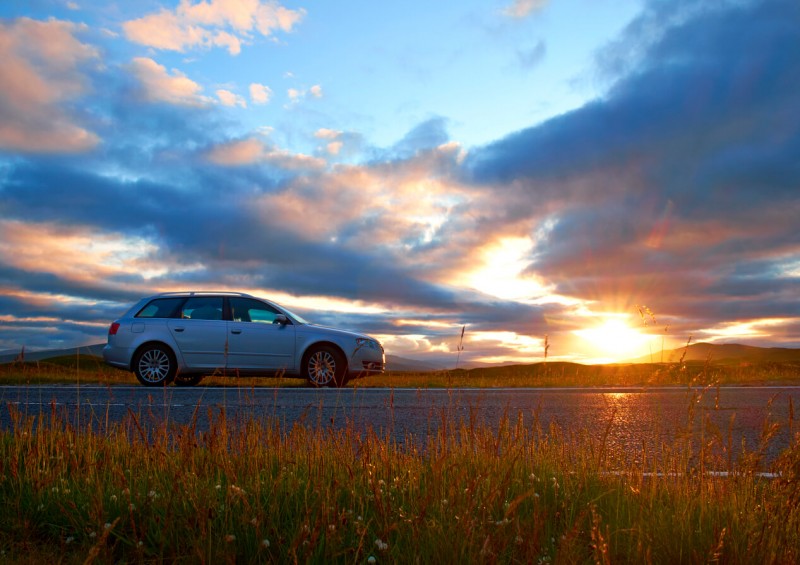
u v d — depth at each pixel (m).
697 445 5.59
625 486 3.65
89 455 4.09
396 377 12.88
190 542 2.79
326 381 11.56
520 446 4.18
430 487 3.17
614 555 2.80
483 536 2.68
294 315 12.13
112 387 10.70
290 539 2.85
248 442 4.09
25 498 3.46
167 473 3.72
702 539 2.89
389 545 2.85
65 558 2.85
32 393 9.30
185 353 11.43
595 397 9.09
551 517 3.22
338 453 3.92
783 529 2.85
